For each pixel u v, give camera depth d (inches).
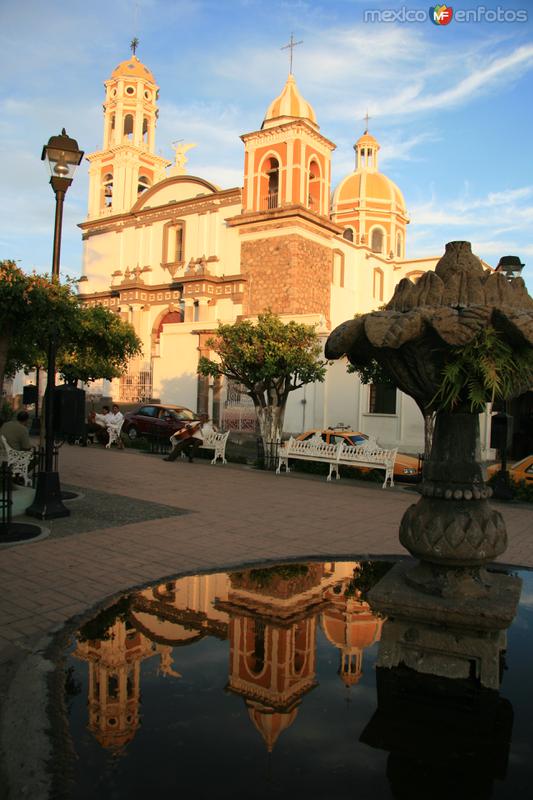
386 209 1907.0
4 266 288.7
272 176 1291.8
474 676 110.7
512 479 448.1
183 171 1507.1
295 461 554.9
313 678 113.7
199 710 101.3
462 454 120.5
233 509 346.6
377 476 501.0
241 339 548.4
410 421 714.8
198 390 1033.5
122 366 989.8
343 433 553.6
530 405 737.0
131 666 120.0
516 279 114.7
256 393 570.6
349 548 257.0
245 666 119.6
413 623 116.2
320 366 567.5
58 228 332.2
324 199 1306.6
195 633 138.5
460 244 119.6
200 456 656.4
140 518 312.7
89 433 763.4
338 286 1419.8
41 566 221.6
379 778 81.5
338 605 157.6
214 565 225.0
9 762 85.5
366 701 104.5
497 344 107.9
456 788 80.0
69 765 84.1
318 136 1256.2
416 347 114.2
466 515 117.6
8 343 311.3
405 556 216.7
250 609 155.4
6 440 376.5
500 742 91.9
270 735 92.7
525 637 133.2
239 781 80.2
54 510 307.4
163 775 81.7
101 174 1589.6
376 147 2031.3
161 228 1417.3
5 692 118.9
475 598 116.1
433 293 114.3
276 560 211.3
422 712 100.7
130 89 1566.2
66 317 312.5
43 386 1072.8
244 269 1261.1
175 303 1368.1
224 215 1310.3
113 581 204.2
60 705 103.6
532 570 189.3
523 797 78.2
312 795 77.2
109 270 1514.5
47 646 132.0
